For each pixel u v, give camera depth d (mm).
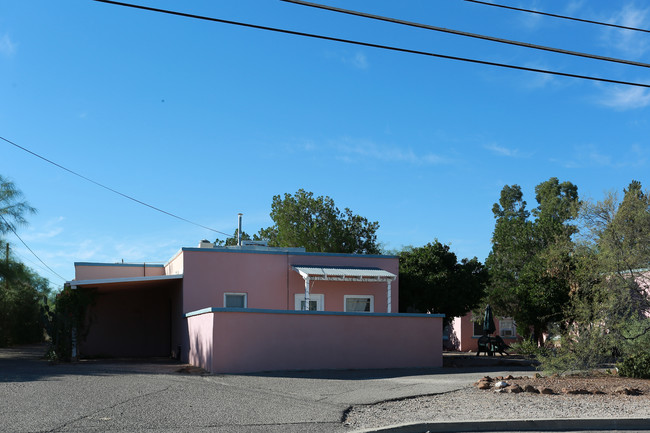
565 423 9555
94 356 24141
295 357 17219
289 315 17297
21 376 14695
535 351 23344
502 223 35344
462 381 14539
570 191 58688
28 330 40375
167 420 9219
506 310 32500
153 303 25500
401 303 27172
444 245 28625
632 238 16766
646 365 15070
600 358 15891
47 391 11953
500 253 34031
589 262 17469
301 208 38844
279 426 8984
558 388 12898
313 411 10219
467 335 34031
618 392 12484
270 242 39688
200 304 21422
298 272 21594
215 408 10367
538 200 60781
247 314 16797
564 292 24562
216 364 16250
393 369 17922
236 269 22000
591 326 16219
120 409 10023
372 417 9828
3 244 29875
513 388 12523
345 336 17875
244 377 15391
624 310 16203
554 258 24344
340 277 21375
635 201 16875
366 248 39344
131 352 24812
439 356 18859
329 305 22719
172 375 15586
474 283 27625
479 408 10625
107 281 20578
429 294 26734
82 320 21109
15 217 29281
